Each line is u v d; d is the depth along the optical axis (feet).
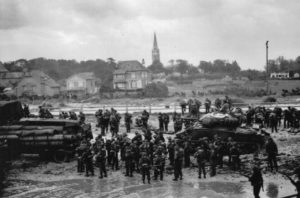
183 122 103.45
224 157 77.71
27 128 79.82
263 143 77.10
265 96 218.79
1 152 76.13
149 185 60.85
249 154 77.30
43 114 111.55
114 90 289.12
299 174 48.16
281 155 73.31
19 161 77.46
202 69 593.42
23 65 526.57
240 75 488.44
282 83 314.14
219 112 83.20
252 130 78.59
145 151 67.36
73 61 577.84
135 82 334.24
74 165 75.72
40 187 60.59
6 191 58.39
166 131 104.88
